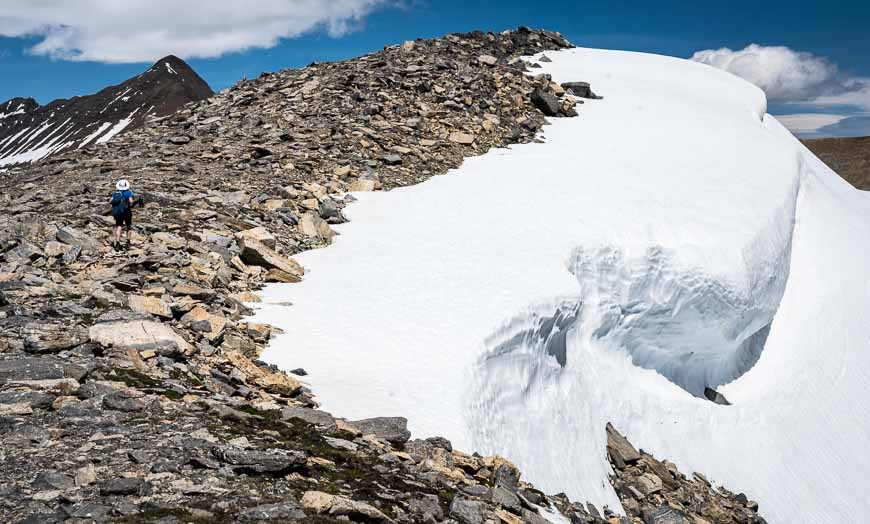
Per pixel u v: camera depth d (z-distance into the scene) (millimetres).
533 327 19984
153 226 22297
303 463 9453
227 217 24703
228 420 11078
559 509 14539
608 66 60750
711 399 28500
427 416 14570
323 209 27844
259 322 17906
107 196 26047
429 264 23094
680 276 27141
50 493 7629
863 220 46094
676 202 32500
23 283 16109
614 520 17266
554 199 30969
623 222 28844
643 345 26922
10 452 8617
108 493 7715
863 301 35344
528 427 18062
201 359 14195
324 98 43281
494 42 61500
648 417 24031
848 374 30844
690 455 23812
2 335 12789
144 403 10859
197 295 17484
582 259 25203
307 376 15258
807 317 33750
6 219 21516
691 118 48281
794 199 38250
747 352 31641
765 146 44312
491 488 12141
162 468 8578
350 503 8336
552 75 55281
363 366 16219
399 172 34406
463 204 30031
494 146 40156
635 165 37594
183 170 30938
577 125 44875
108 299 15789
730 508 21547
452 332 18219
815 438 27312
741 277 28641
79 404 10406
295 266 22266
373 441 12320
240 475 8828
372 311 19281
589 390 22609
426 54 53438
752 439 26141
